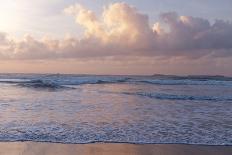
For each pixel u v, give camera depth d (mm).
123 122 12227
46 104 18438
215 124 12000
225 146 8500
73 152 7727
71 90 31984
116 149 8070
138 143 8719
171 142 8891
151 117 13750
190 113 15336
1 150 7820
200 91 32125
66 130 10352
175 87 39844
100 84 46375
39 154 7527
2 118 12688
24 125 11125
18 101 19891
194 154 7711
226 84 48688
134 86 41719
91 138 9211
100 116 13836
